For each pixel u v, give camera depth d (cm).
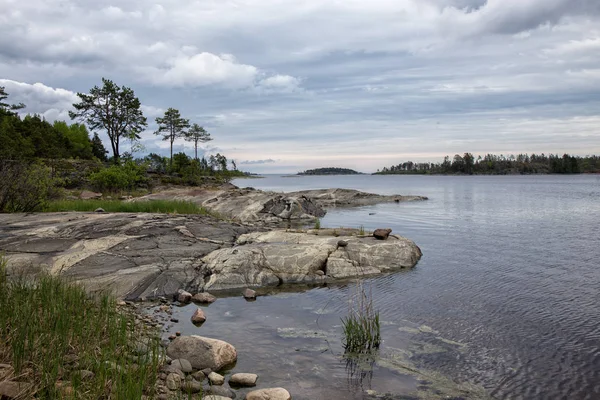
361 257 1330
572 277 1212
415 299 1011
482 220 2748
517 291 1073
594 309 928
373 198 4819
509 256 1529
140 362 544
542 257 1506
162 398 495
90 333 607
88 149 9831
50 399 415
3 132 5594
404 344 744
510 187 8881
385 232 1484
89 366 516
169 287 1071
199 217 1800
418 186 10638
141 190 4494
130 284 1038
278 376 623
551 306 952
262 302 1009
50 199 2209
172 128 9106
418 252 1505
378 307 952
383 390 583
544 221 2655
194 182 6656
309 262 1259
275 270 1218
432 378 620
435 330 810
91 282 1016
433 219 2848
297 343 750
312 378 617
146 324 815
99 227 1408
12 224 1429
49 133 8006
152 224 1512
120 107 6719
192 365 640
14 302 634
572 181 13650
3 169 1947
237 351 713
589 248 1683
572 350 716
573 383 603
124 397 423
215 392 546
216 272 1166
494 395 572
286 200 2991
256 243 1426
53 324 599
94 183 4147
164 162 7562
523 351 714
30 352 505
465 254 1569
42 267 1059
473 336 779
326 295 1062
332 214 3338
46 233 1316
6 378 450
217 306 977
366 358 687
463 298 1016
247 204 2980
